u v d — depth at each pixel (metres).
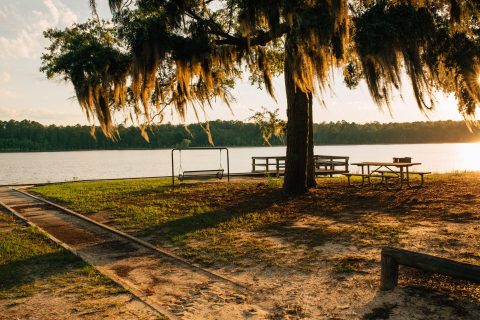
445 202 11.41
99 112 12.99
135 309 5.11
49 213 12.70
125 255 7.76
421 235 7.99
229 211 11.69
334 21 10.14
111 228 10.03
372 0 10.80
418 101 10.45
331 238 8.21
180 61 12.88
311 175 16.19
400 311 4.77
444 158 63.84
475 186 14.23
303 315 4.86
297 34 10.43
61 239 9.19
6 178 37.22
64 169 51.00
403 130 149.25
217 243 8.29
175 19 12.43
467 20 11.57
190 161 69.75
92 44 12.87
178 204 13.26
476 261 6.31
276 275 6.29
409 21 10.36
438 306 4.84
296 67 11.28
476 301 4.92
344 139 134.00
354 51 11.88
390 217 9.91
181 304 5.32
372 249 7.27
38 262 7.20
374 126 139.00
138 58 12.12
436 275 5.83
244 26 12.02
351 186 16.06
